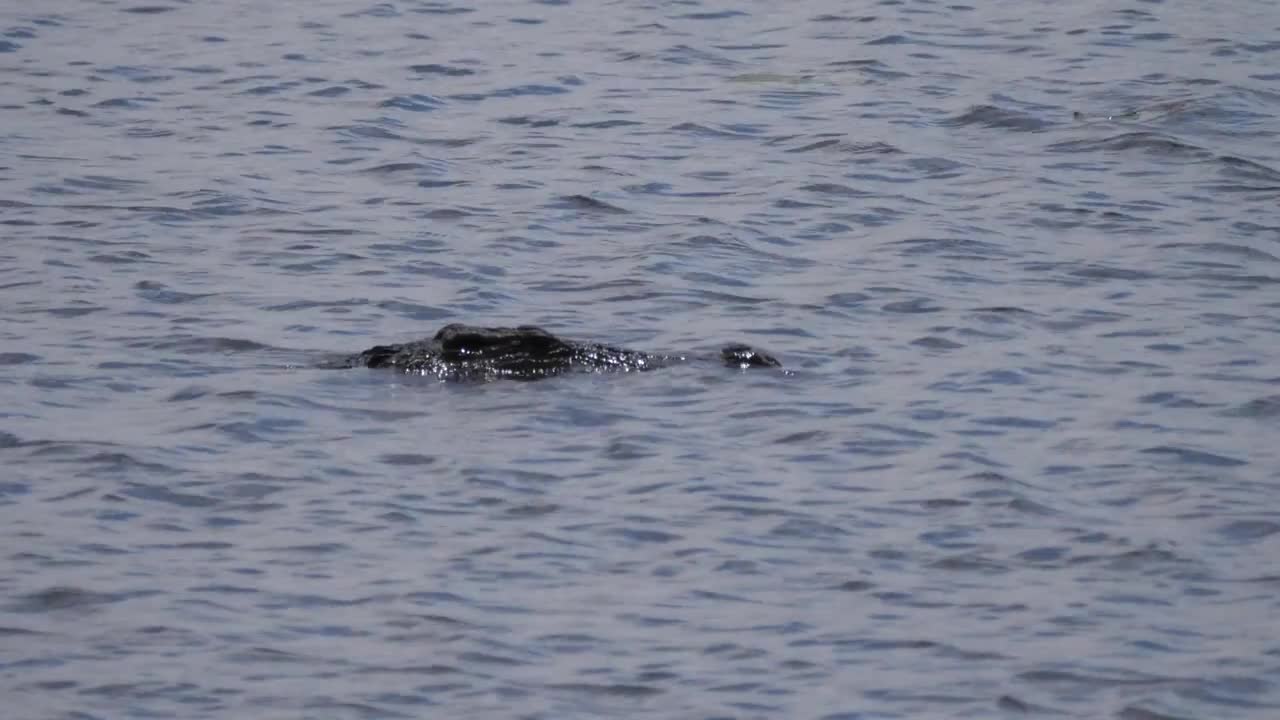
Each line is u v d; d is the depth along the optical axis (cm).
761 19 11812
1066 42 11144
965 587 4794
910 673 4372
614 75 10562
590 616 4634
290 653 4441
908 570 4884
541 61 10838
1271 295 7112
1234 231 7900
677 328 6756
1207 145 9144
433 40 11306
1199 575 4844
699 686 4306
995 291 7169
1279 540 5038
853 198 8394
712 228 7931
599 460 5541
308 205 8269
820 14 11894
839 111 9800
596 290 7181
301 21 11725
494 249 7675
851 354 6462
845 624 4603
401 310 6938
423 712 4200
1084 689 4303
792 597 4741
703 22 11756
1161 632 4562
